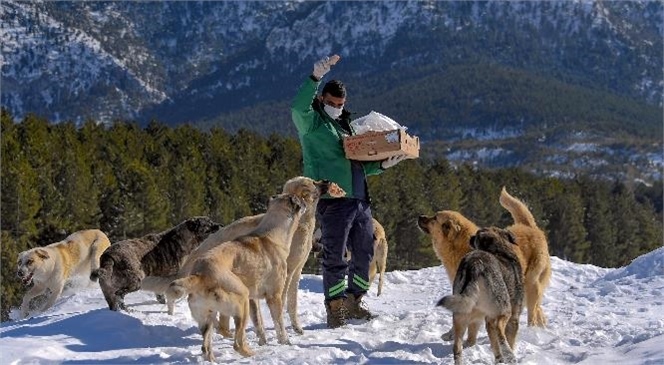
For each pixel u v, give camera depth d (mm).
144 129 68750
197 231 10820
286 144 69188
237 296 7301
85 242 14781
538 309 8977
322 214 9359
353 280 9672
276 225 8188
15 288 34875
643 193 131125
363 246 9609
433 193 67562
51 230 41031
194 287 7031
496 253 7336
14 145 46375
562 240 76500
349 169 9289
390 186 58469
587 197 88312
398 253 59312
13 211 40000
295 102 9039
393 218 56812
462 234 8328
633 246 85500
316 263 38531
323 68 8891
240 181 56562
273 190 57344
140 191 47281
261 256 7895
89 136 58219
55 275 14062
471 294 6680
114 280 10164
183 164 55469
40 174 44344
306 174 9414
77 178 45062
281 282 8164
